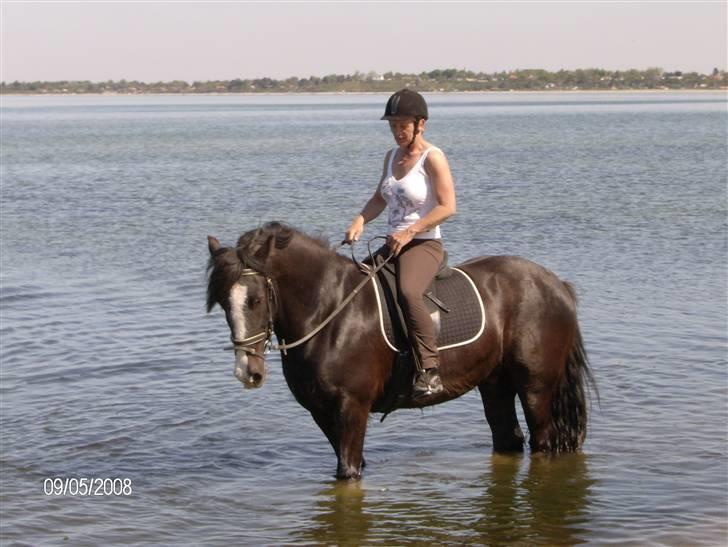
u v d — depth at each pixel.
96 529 7.71
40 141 74.38
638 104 174.62
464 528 7.62
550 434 8.98
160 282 17.83
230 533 7.62
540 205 28.02
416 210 7.96
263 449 9.47
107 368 12.30
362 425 8.16
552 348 8.65
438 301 8.16
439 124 96.81
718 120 97.12
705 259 18.61
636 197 29.67
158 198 32.41
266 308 7.50
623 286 16.25
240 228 24.39
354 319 7.95
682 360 11.91
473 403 10.77
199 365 12.37
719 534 7.37
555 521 7.70
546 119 106.56
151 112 169.00
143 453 9.40
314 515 7.93
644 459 8.91
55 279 18.31
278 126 100.50
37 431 9.99
